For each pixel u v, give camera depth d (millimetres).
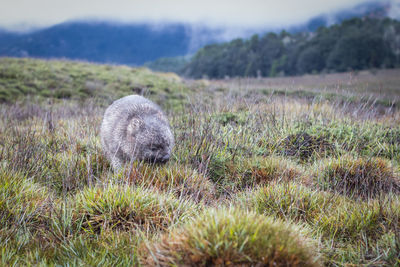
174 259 2248
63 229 2908
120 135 4367
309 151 5012
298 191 3475
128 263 2434
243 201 3488
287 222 2877
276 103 6797
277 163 4348
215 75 103062
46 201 3244
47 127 6219
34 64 20844
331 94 7422
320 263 2455
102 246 2723
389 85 26141
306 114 6098
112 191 3229
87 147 4926
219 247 2182
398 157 4754
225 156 4555
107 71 21844
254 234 2217
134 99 4945
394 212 3086
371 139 5273
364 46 79438
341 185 3932
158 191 3494
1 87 14672
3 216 2932
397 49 81062
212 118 5637
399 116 6762
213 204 3473
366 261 2615
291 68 88125
